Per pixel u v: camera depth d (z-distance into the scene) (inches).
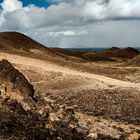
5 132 668.1
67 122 971.9
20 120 735.1
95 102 1552.7
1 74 920.3
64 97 1632.6
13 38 3545.8
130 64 3474.4
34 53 3159.5
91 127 1060.5
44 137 721.0
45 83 1876.2
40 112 920.3
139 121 1317.7
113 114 1408.7
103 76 2319.1
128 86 1897.1
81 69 2581.2
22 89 936.9
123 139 1027.3
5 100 830.5
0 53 2625.5
